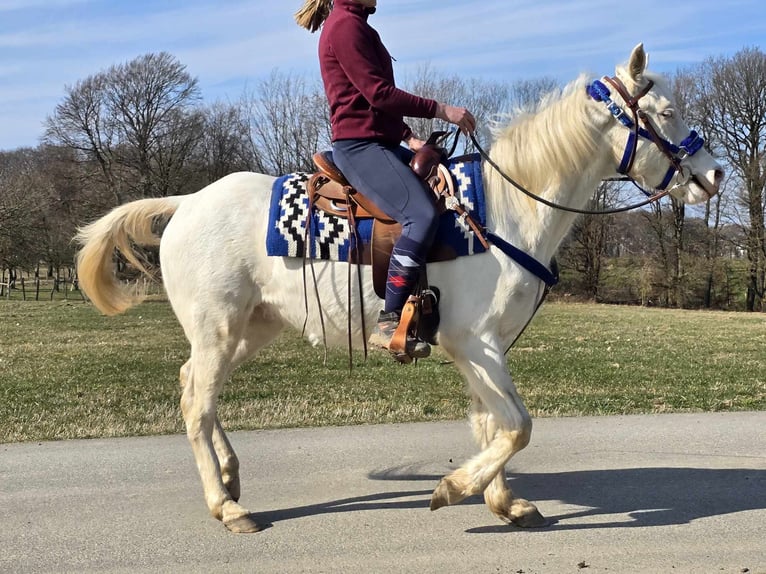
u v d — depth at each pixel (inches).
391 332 140.1
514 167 145.9
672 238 1369.3
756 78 1234.0
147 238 173.0
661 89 143.9
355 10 144.9
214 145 1508.4
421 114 142.7
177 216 162.7
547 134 144.5
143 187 1457.9
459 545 139.8
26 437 226.1
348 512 158.2
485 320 140.3
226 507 149.6
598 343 536.7
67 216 1390.3
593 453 205.8
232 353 157.2
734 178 1273.4
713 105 1282.0
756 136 1256.8
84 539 143.2
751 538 141.4
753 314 987.3
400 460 199.2
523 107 154.1
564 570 127.9
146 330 650.2
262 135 1413.6
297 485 177.9
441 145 155.5
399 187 140.7
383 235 145.6
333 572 127.8
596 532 145.9
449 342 143.8
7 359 441.1
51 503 164.1
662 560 131.7
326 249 148.0
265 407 273.9
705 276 1334.9
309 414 260.8
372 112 145.4
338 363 403.5
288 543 141.1
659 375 364.2
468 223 140.6
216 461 154.9
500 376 139.6
